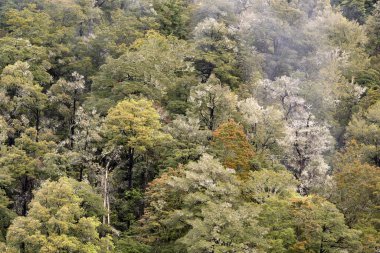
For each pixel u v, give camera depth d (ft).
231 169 148.36
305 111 224.12
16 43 228.43
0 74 214.69
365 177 169.58
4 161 161.07
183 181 143.64
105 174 172.65
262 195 148.87
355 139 223.10
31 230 119.55
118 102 182.39
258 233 129.18
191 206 141.69
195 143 175.32
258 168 172.04
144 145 169.17
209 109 198.08
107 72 211.61
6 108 191.83
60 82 209.26
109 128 171.83
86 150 177.58
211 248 123.95
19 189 172.14
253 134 198.49
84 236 124.47
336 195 174.29
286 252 136.67
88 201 140.77
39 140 184.14
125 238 151.74
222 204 129.80
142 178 184.75
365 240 144.56
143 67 207.82
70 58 247.50
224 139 171.73
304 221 138.62
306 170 197.57
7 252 118.62
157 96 203.62
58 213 118.93
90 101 202.90
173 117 202.28
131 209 170.19
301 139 199.62
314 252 137.18
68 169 175.01
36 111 200.95
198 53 247.91
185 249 141.59
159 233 149.89
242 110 201.77
